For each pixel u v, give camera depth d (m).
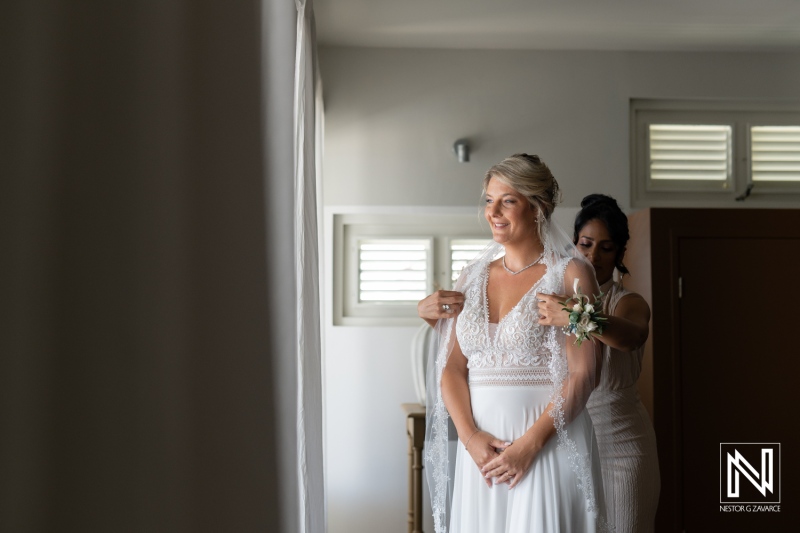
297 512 1.48
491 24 3.66
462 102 3.96
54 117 0.61
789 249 3.29
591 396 2.31
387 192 3.91
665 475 3.17
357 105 3.93
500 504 1.80
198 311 0.85
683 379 3.22
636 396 2.40
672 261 3.25
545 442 1.78
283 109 1.49
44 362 0.60
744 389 3.22
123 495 0.69
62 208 0.62
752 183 4.13
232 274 0.98
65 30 0.63
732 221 3.28
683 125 4.13
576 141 3.99
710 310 3.25
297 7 2.01
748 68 4.06
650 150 4.12
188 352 0.82
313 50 2.49
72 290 0.63
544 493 1.75
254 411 1.06
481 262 2.06
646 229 3.29
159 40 0.76
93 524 0.65
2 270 0.54
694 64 4.05
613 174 3.99
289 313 1.43
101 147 0.66
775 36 3.84
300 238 1.92
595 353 1.88
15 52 0.55
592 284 1.92
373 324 4.00
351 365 3.89
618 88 4.02
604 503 1.87
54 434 0.61
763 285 3.27
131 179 0.70
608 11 3.51
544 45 3.95
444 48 3.97
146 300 0.72
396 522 3.83
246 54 1.07
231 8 1.01
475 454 1.82
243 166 1.04
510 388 1.85
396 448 3.86
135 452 0.70
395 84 3.94
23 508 0.57
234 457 0.97
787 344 3.25
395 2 3.39
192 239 0.84
